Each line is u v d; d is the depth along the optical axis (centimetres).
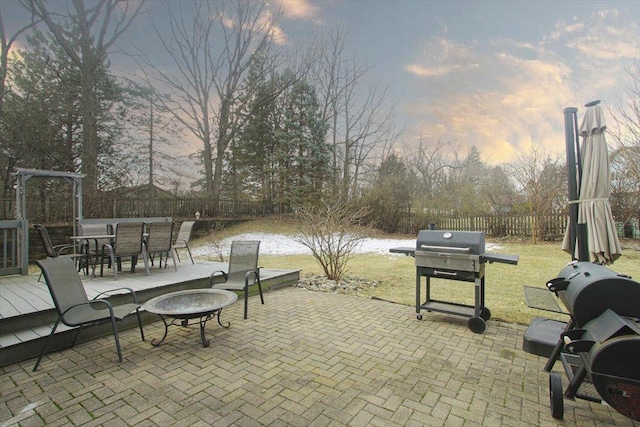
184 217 1648
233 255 507
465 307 440
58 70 1609
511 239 1407
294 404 248
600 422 229
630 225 1225
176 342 371
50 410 239
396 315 469
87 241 590
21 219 652
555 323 355
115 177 1797
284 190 2119
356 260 999
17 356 316
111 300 430
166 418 230
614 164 1236
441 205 1750
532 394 263
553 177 1364
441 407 245
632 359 194
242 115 2269
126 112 1834
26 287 501
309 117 2097
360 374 295
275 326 423
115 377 289
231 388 271
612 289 224
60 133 1639
